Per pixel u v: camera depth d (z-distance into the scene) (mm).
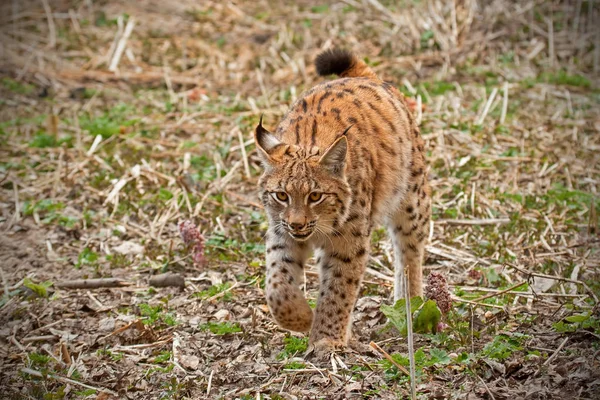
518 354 8969
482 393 8195
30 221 13188
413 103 15984
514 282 10977
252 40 20750
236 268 11680
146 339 9930
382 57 19484
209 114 16812
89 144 15758
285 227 9109
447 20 20312
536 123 16016
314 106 10008
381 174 10008
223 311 10477
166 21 21844
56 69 19375
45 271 11797
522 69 18469
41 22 21750
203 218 13086
